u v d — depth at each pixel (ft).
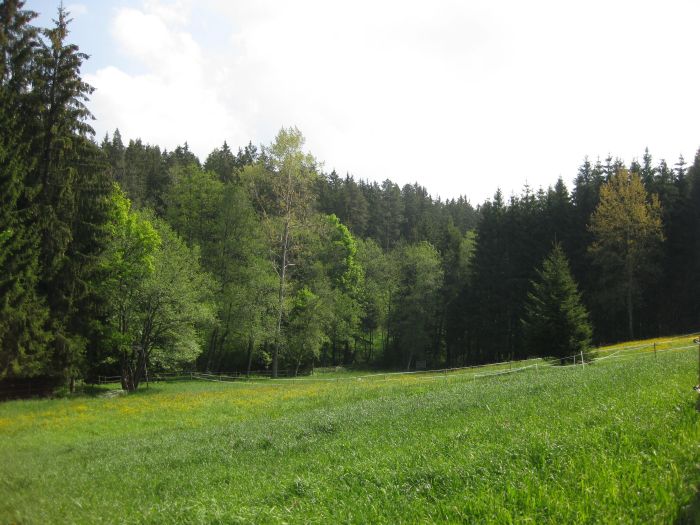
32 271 91.61
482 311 197.88
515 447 24.40
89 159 109.19
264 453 42.91
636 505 16.39
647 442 21.59
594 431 24.34
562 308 101.76
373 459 30.45
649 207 172.65
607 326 186.39
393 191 350.43
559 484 18.86
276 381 145.79
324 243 216.74
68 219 104.88
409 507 19.98
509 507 17.88
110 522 26.18
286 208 154.30
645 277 173.99
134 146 261.44
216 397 99.30
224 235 172.76
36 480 39.06
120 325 127.95
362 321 239.09
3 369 89.20
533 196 210.38
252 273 160.45
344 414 57.06
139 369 129.08
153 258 126.93
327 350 232.32
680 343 113.39
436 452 28.58
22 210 90.63
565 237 190.39
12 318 86.53
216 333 173.88
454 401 52.54
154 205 212.02
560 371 75.31
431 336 231.50
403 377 135.64
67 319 104.53
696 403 25.45
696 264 175.22
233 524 22.12
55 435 66.44
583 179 213.87
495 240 204.54
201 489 31.89
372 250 250.16
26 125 98.37
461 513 18.10
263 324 158.92
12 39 97.19
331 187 321.73
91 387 125.90
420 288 217.56
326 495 24.21
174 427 70.13
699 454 19.29
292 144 150.71
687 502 16.01
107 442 59.77
